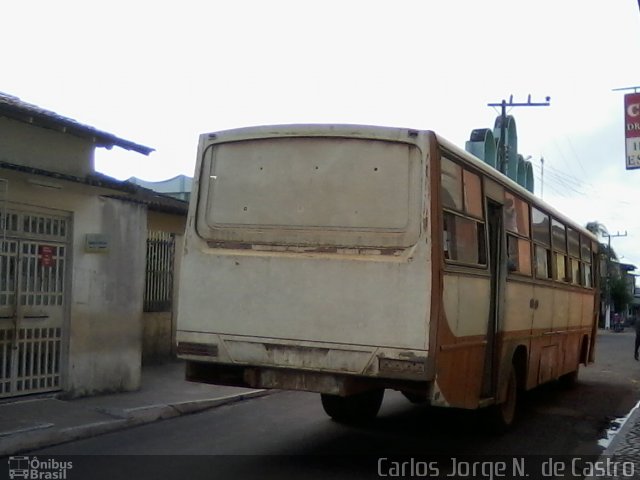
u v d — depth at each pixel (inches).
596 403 471.2
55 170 389.1
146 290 553.9
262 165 276.4
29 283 369.4
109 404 378.0
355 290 252.2
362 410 354.3
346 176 262.4
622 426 369.4
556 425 383.6
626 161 367.2
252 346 264.5
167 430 341.1
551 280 426.3
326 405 354.3
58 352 386.3
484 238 301.1
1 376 354.0
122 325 423.5
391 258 249.4
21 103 377.4
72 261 391.5
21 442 291.3
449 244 261.3
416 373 241.8
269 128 276.1
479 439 335.9
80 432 319.0
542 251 409.4
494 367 319.9
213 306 272.5
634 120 366.9
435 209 249.3
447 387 256.2
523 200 370.0
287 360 259.3
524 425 379.6
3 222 350.0
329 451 297.9
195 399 409.1
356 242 255.4
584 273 546.0
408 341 243.8
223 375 277.0
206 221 281.0
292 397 449.7
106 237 409.4
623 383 593.0
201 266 276.8
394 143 257.6
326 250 259.1
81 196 397.4
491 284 313.1
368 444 314.5
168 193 842.2
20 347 364.2
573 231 503.2
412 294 245.3
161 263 570.9
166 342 573.3
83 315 397.7
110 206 415.8
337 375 254.8
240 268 269.9
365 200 257.8
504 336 327.9
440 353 247.9
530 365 382.3
